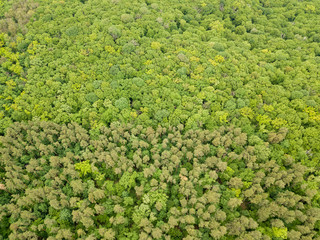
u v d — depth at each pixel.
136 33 130.25
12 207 75.19
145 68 113.44
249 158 86.06
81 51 117.88
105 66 112.75
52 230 71.25
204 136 92.12
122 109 98.69
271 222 72.88
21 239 69.62
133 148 91.62
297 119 94.19
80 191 80.12
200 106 100.44
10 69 110.44
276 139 90.00
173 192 81.38
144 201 76.81
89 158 87.44
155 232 69.19
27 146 88.62
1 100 100.31
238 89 106.19
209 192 77.25
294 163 84.31
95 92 102.88
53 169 83.12
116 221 73.25
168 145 92.00
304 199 76.50
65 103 100.94
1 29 129.75
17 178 82.75
